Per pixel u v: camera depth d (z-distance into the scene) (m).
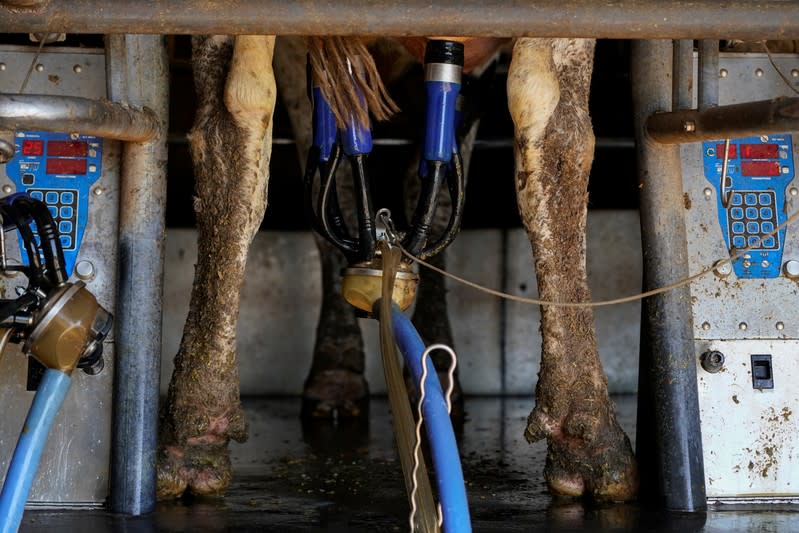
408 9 2.13
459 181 2.65
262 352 5.31
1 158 2.17
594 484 2.80
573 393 2.74
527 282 5.29
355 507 2.76
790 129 2.31
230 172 2.69
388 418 4.52
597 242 5.33
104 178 2.78
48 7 2.09
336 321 4.58
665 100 2.86
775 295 2.88
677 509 2.72
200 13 2.11
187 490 2.89
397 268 2.51
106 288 2.74
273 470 3.29
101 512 2.65
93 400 2.71
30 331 2.17
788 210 2.91
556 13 2.15
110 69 2.56
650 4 2.17
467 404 4.98
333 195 2.67
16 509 2.01
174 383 2.80
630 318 5.30
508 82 2.67
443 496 1.98
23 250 2.75
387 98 2.59
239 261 2.71
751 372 2.84
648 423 2.87
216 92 2.77
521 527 2.54
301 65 3.87
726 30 2.19
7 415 2.70
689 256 2.86
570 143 2.67
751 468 2.82
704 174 2.90
